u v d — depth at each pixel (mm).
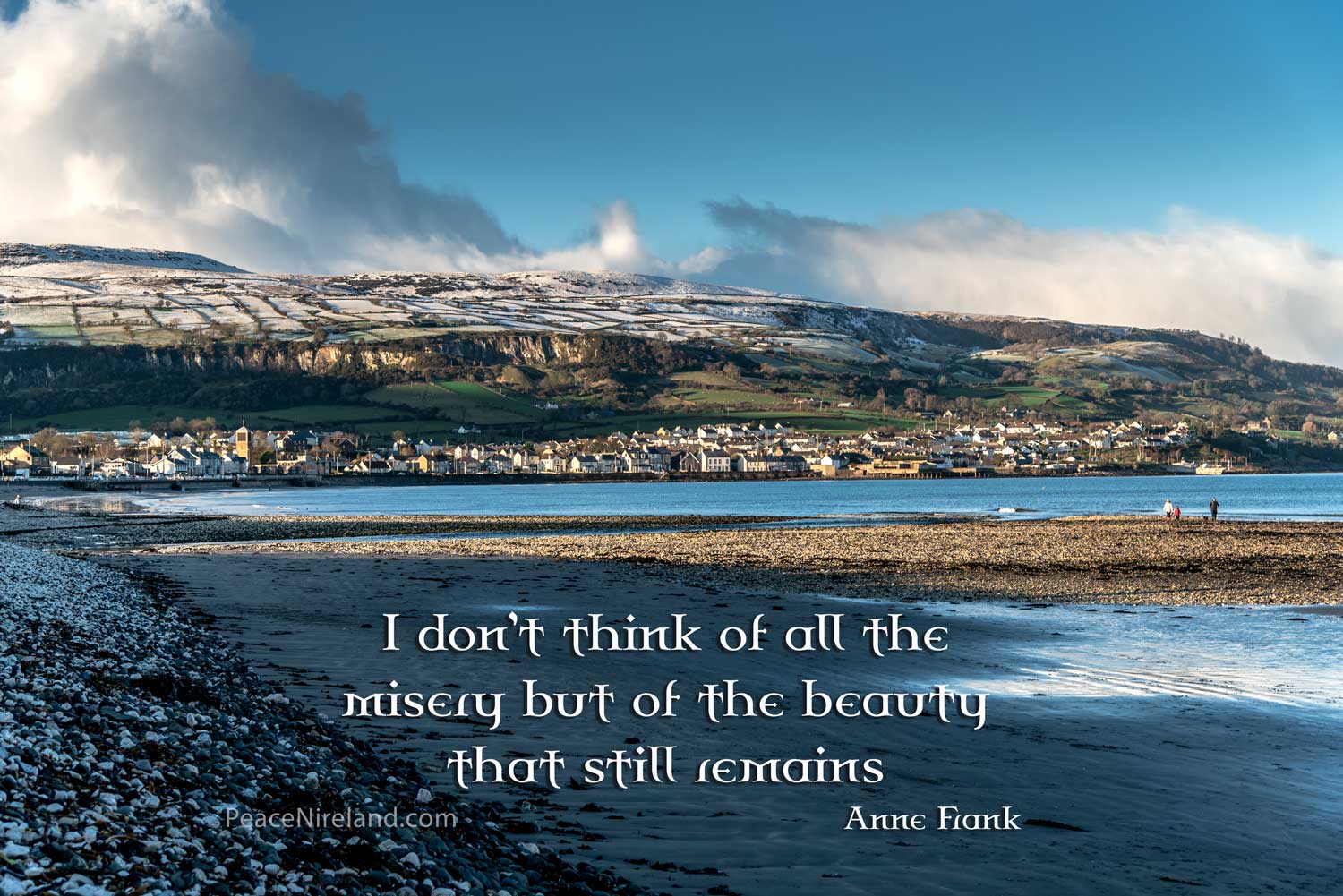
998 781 16109
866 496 183125
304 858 10078
